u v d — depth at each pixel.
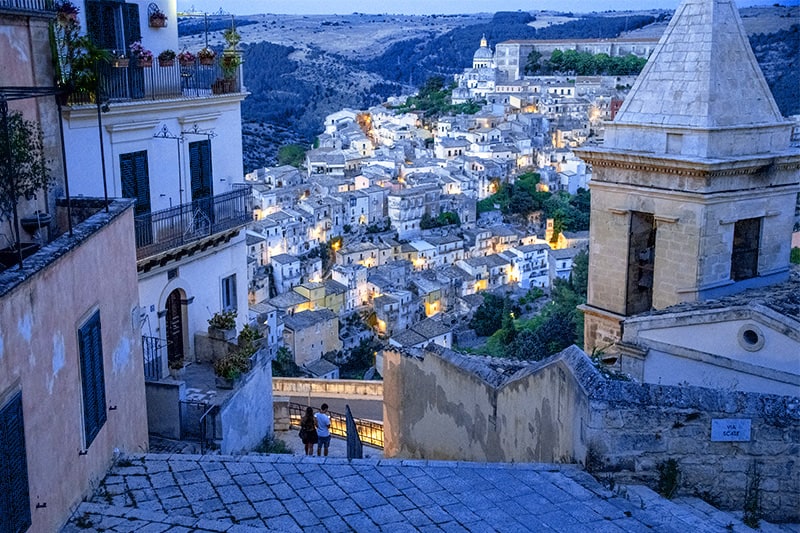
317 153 194.62
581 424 11.93
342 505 11.52
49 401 11.24
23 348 10.42
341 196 158.00
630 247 20.59
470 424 16.98
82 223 13.95
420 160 187.38
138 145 23.80
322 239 151.50
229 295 28.69
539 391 13.66
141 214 23.98
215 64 27.62
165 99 24.28
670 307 17.31
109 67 22.36
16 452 10.03
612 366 17.28
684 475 11.54
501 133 198.50
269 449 22.66
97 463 13.06
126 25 25.11
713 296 19.19
